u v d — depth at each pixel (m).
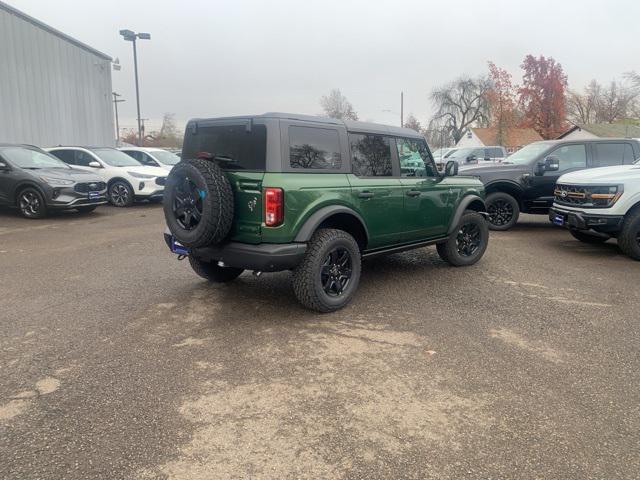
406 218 5.51
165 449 2.62
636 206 7.00
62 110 16.86
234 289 5.48
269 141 4.23
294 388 3.29
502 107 42.78
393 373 3.51
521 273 6.34
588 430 2.84
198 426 2.84
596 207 7.20
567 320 4.62
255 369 3.55
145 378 3.39
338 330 4.30
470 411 3.03
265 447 2.65
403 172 5.55
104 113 19.70
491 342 4.08
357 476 2.44
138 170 13.38
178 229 4.38
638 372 3.57
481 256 6.86
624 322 4.57
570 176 7.88
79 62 17.80
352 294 4.90
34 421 2.86
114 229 9.55
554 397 3.20
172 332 4.21
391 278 6.04
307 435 2.77
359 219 4.86
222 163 4.50
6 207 12.05
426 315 4.71
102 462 2.51
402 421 2.91
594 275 6.28
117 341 4.01
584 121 64.69
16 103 14.62
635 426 2.88
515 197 9.73
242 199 4.31
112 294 5.26
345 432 2.80
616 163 9.63
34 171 10.70
